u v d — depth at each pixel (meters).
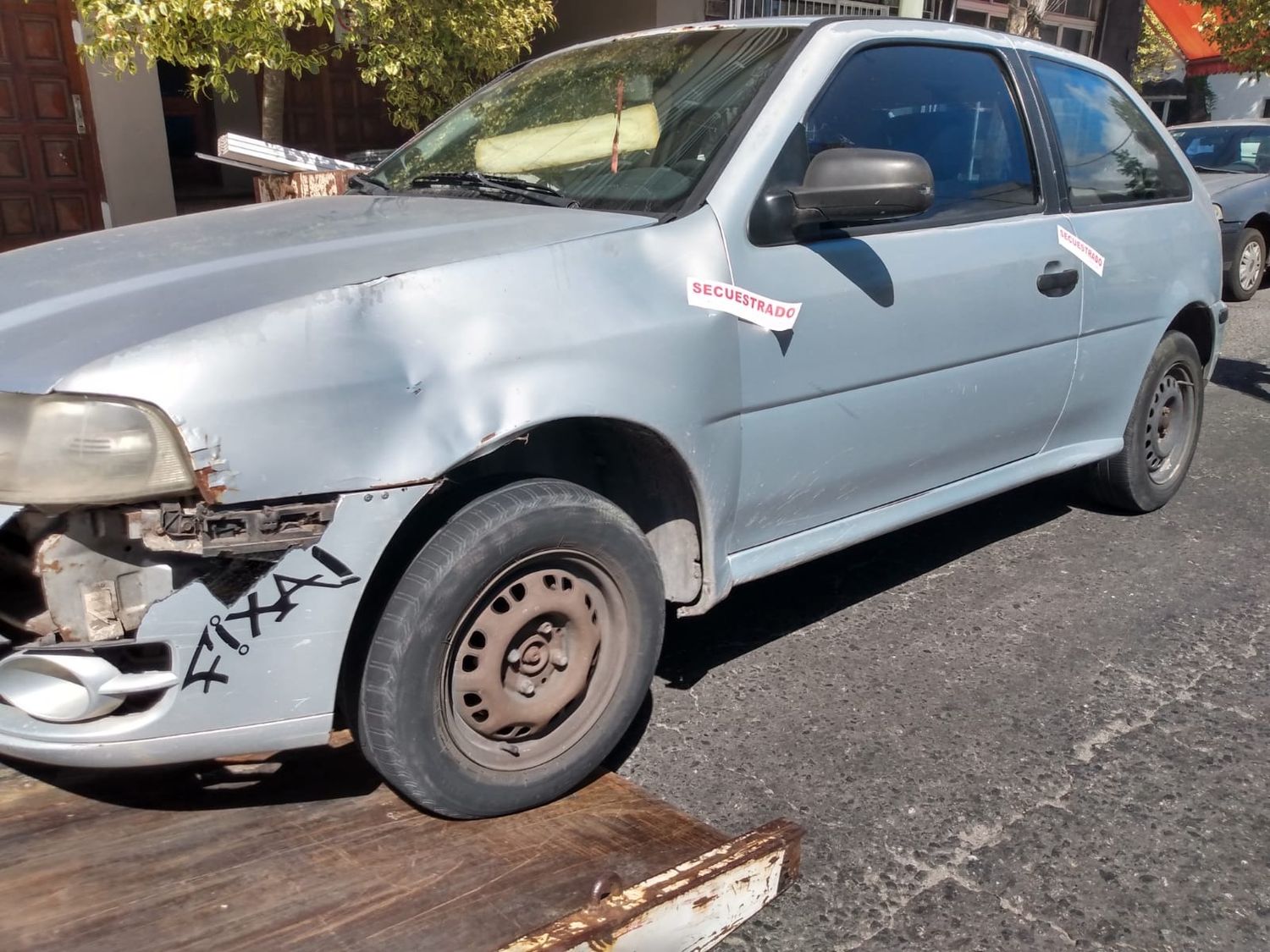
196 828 2.26
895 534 4.49
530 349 2.27
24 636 2.06
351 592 2.09
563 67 3.59
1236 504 4.88
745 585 3.97
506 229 2.55
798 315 2.81
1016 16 8.37
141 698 2.04
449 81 5.82
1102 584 4.00
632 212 2.74
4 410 1.96
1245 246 10.05
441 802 2.28
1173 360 4.41
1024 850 2.51
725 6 11.73
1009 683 3.27
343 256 2.34
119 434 1.91
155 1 4.66
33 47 8.34
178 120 10.49
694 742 2.93
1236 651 3.49
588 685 2.52
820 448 2.99
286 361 2.02
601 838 2.32
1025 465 3.89
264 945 1.91
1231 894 2.37
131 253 2.52
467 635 2.29
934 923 2.27
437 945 1.93
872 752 2.89
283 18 4.93
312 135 11.09
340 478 2.05
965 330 3.31
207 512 1.96
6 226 8.49
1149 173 4.30
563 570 2.41
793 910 2.31
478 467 2.53
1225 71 21.11
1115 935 2.25
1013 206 3.58
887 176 2.65
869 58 3.18
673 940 2.03
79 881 2.06
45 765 2.46
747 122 2.85
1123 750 2.93
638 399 2.45
